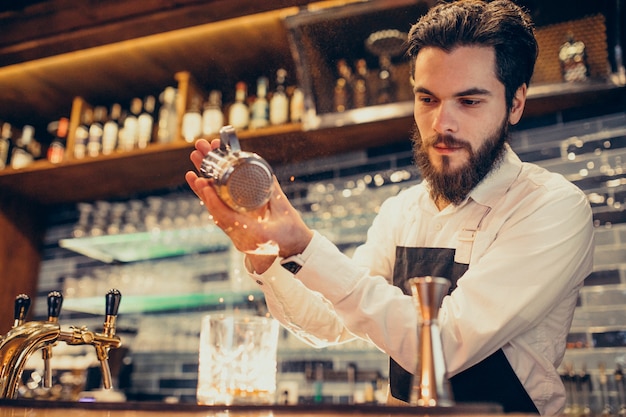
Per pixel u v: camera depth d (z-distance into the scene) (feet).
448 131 3.97
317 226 9.62
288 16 8.32
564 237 3.86
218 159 3.29
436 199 4.58
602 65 7.73
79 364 10.06
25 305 3.88
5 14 8.47
